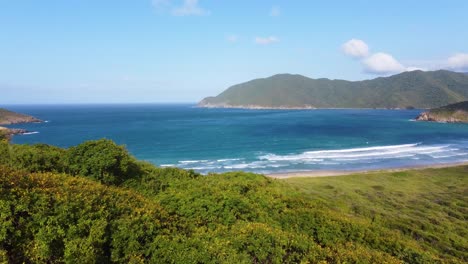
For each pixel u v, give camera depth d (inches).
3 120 5226.4
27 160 542.9
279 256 365.1
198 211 480.4
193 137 3811.5
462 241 816.9
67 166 584.1
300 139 3700.8
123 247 333.7
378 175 1927.9
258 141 3506.4
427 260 469.7
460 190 1566.2
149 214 387.2
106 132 4205.2
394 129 4891.7
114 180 596.1
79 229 315.6
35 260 293.9
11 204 310.2
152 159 2527.1
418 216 1069.8
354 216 890.7
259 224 435.8
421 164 2381.9
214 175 949.2
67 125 5201.8
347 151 2915.8
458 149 3034.0
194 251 335.6
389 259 407.5
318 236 491.8
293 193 918.4
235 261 330.0
